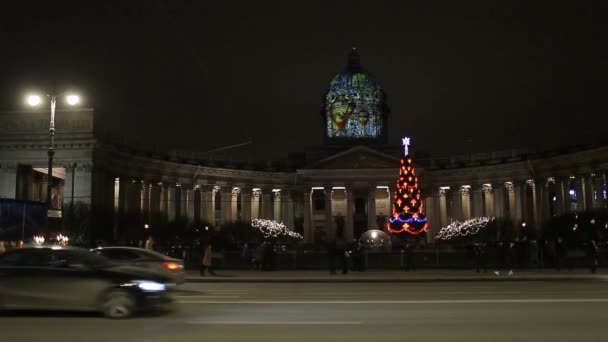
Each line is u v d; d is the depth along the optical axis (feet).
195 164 302.04
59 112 224.53
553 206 323.16
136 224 224.12
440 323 57.11
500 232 248.52
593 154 259.80
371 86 363.97
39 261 63.10
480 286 105.81
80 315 63.16
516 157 307.37
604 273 139.13
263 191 329.93
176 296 85.61
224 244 240.94
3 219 132.87
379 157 322.34
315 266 166.81
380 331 52.49
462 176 321.32
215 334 51.08
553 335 50.42
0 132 225.15
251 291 95.81
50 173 135.85
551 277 123.75
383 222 348.59
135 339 48.78
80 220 196.54
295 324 56.65
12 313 64.59
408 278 124.36
